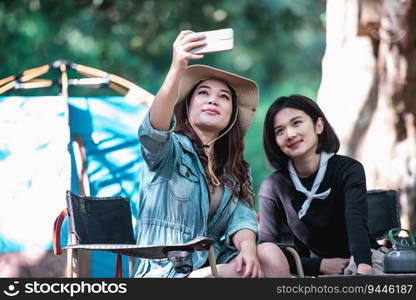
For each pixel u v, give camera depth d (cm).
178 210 623
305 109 682
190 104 652
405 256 562
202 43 580
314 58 2828
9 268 836
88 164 883
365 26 1018
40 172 854
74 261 614
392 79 1014
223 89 646
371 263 648
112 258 850
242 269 586
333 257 701
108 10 1689
